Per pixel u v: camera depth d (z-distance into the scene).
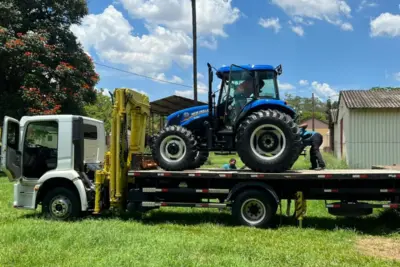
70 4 19.22
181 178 7.93
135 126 9.09
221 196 7.89
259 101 8.01
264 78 8.42
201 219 8.35
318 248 6.06
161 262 5.13
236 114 8.36
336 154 26.00
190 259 5.32
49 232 6.58
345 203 7.49
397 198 7.39
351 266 5.20
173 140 8.14
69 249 5.77
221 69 8.60
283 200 8.54
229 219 8.34
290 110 8.09
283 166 7.49
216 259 5.33
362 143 17.80
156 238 6.39
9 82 18.78
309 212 9.07
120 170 8.09
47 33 18.36
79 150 8.05
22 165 8.09
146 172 7.89
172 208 9.48
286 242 6.40
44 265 5.07
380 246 6.32
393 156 17.58
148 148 9.68
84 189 7.85
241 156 7.66
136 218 8.42
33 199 7.96
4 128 7.86
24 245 5.90
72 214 7.93
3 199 10.59
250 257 5.52
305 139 8.80
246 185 7.56
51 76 18.28
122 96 8.15
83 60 19.69
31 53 17.22
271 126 7.55
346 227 7.66
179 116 8.84
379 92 19.92
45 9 19.27
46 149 8.17
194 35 20.48
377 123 17.72
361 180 7.43
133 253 5.51
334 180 7.48
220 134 8.51
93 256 5.41
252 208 7.62
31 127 8.15
